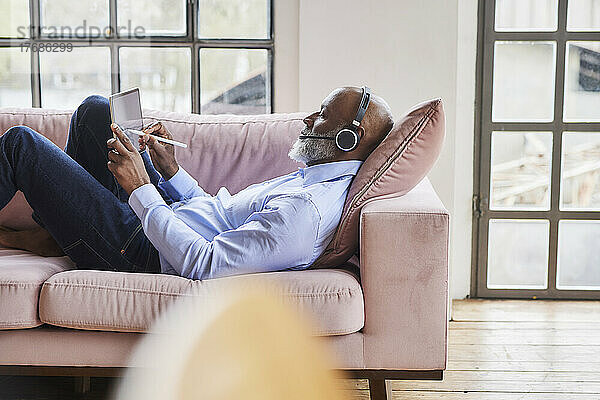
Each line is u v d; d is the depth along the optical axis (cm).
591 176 321
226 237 189
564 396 226
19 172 201
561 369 248
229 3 300
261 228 186
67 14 302
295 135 247
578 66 316
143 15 302
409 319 182
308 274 184
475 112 319
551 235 324
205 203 214
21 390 231
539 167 321
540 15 314
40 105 306
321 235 189
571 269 325
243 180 247
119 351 182
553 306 319
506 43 316
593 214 321
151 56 304
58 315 179
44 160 202
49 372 185
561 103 317
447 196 297
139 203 193
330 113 199
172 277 185
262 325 31
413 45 287
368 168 192
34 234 224
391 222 180
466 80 317
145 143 216
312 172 198
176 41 302
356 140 195
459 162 322
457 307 318
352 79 290
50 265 200
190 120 257
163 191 227
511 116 320
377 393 191
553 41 314
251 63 303
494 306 319
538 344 273
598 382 238
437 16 285
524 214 323
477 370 247
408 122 192
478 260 326
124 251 201
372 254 181
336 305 176
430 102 193
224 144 249
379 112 200
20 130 204
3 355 183
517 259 326
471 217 324
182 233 190
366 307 183
